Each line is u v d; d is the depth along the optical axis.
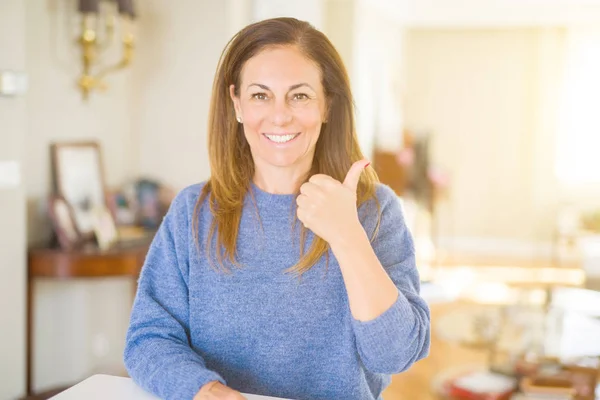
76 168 3.11
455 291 5.65
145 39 3.64
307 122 1.10
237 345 1.15
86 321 3.26
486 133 7.82
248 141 1.14
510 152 7.77
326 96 1.16
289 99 1.09
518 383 2.84
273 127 1.09
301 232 1.16
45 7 2.95
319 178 0.99
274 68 1.08
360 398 1.16
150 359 1.08
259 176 1.19
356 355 1.14
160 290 1.20
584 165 7.55
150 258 1.22
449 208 7.96
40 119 2.95
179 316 1.18
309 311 1.14
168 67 3.62
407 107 7.98
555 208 7.66
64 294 3.18
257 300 1.15
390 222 1.19
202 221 1.20
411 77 7.95
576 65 7.49
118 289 3.52
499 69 7.73
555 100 7.59
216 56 3.55
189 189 1.25
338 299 1.14
